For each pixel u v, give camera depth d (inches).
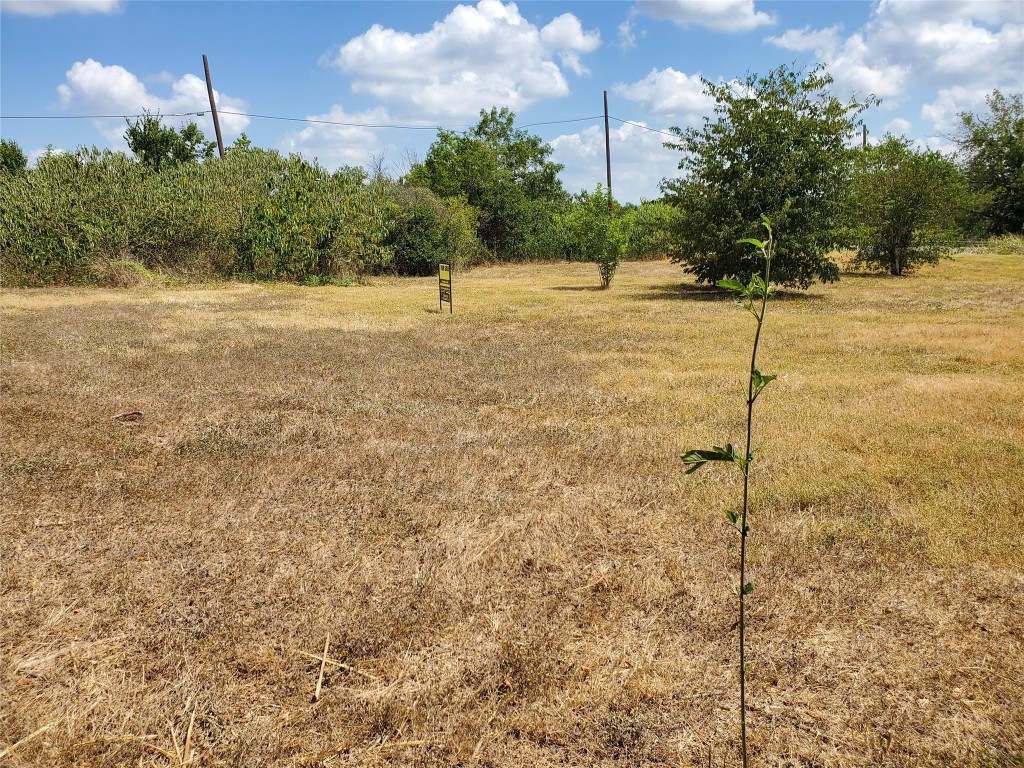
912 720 90.9
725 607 117.9
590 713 92.9
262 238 823.7
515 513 158.4
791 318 489.4
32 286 733.3
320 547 140.8
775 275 614.5
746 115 598.9
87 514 156.6
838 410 239.1
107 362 331.9
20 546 140.5
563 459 194.2
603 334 430.6
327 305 603.5
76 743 87.4
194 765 84.6
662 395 267.3
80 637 110.3
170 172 868.0
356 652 106.5
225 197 842.8
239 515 156.6
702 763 84.4
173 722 91.9
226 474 181.8
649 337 415.5
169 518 154.9
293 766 84.4
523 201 1328.7
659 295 676.7
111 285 750.5
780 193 593.6
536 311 553.0
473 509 160.2
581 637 110.7
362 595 122.7
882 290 685.3
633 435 216.5
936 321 460.1
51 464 188.1
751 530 146.9
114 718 92.4
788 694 96.3
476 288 795.4
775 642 108.0
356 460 193.0
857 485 169.3
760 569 130.3
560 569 132.4
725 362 333.1
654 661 103.7
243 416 241.3
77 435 215.3
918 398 252.4
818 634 110.1
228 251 848.3
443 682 99.2
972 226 1434.5
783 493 165.6
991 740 87.0
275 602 120.3
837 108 590.6
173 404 255.8
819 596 120.8
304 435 219.1
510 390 279.9
